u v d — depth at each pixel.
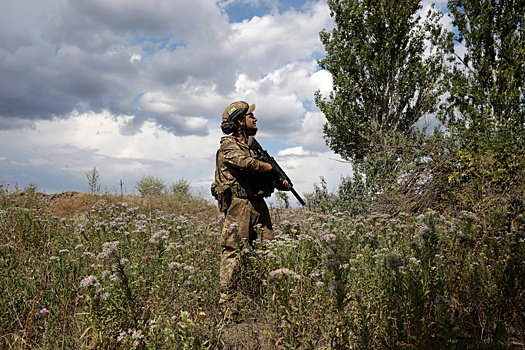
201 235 4.83
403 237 4.26
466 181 6.98
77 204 9.15
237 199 3.85
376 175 8.81
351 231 4.59
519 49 9.97
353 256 3.85
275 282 2.91
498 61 10.45
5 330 2.93
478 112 10.75
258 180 3.95
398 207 7.12
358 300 2.62
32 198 8.94
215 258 4.34
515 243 3.23
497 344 2.48
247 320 3.37
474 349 2.63
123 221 5.36
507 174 6.23
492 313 2.82
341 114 12.99
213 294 3.61
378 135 10.59
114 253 3.27
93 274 3.53
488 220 4.47
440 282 2.63
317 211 7.86
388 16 12.41
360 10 12.59
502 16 10.55
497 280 3.04
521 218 4.39
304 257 3.55
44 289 3.49
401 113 12.78
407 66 12.36
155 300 3.04
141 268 3.37
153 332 2.54
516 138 7.56
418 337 2.33
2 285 3.27
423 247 2.96
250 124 4.09
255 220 3.93
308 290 3.14
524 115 10.20
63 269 3.45
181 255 3.96
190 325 2.69
